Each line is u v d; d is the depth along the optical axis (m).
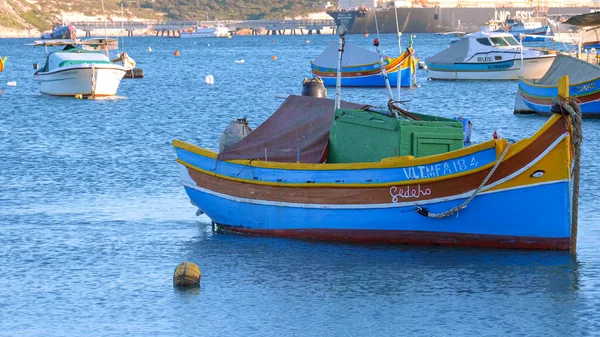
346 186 52.84
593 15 131.38
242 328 41.25
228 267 50.50
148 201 68.38
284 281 47.72
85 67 164.62
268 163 55.25
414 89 185.38
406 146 52.50
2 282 48.19
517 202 50.09
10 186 74.00
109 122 123.00
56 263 51.66
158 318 42.59
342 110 55.78
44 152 92.75
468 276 47.66
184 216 63.38
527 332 40.06
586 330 40.19
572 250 50.47
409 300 44.41
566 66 124.00
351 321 41.81
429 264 49.81
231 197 57.50
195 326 41.53
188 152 59.88
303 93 69.62
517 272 48.03
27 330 41.25
